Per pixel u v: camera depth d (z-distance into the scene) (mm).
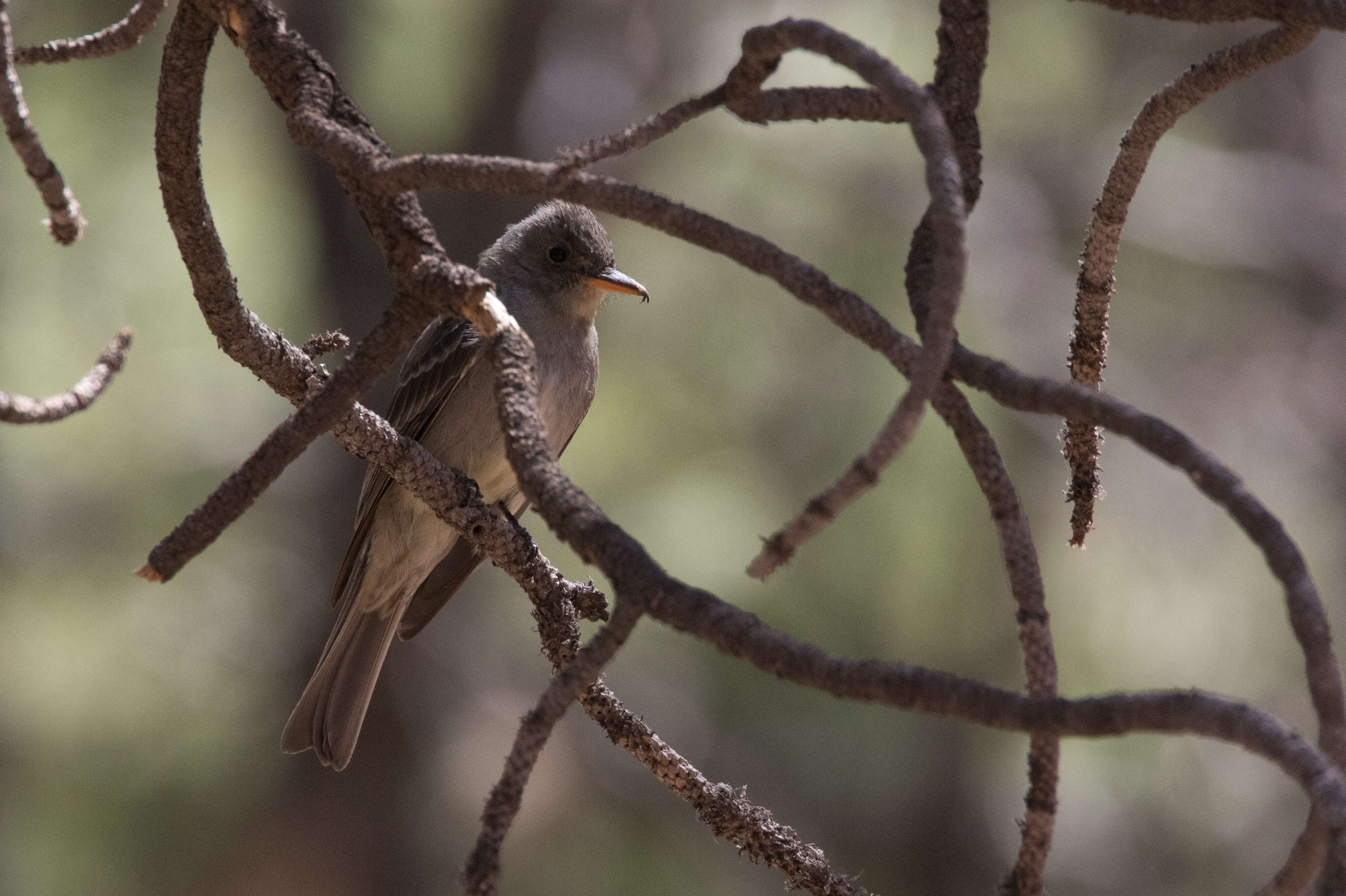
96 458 12445
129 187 12477
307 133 2545
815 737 12133
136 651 11883
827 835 12125
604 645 2018
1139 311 14258
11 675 11258
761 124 2639
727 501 11891
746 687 12172
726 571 11555
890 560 11430
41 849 10375
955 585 11570
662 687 12367
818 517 1959
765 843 3342
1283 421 14695
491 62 13109
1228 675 13211
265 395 13141
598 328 12477
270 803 11836
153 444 12641
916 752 12234
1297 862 1708
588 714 3361
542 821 11719
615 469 12188
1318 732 1824
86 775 10867
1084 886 12516
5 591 11602
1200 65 2764
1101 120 14000
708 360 12297
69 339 12508
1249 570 13633
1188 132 14703
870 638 11406
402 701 13023
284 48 2674
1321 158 14773
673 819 11695
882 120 2701
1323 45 14961
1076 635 12922
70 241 3393
